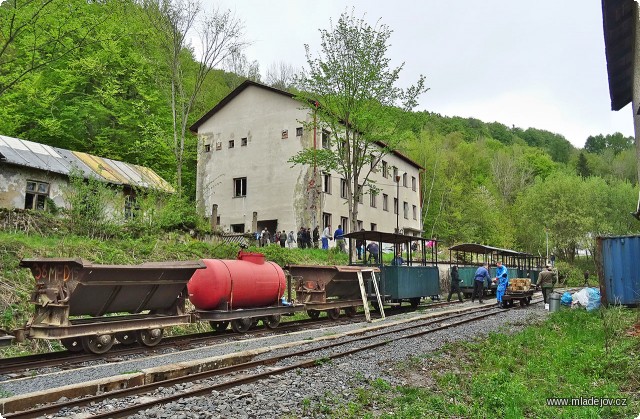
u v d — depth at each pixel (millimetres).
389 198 47500
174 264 12023
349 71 26984
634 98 13961
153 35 28688
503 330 14430
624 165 98125
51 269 10367
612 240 18062
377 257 26344
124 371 8523
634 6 11898
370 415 6617
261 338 12992
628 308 17594
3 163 23766
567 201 62969
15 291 12766
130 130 37000
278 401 7066
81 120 34594
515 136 138875
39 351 11383
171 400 6859
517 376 8992
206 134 41469
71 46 16062
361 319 18969
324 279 18125
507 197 82562
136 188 22484
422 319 17734
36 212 16969
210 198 40312
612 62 14305
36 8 14828
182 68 32938
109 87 33438
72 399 6871
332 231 37625
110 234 18375
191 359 9758
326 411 6758
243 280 14336
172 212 21578
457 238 63156
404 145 32406
